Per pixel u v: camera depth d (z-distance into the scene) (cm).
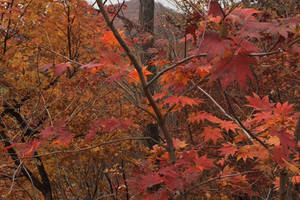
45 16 387
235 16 117
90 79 331
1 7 353
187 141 462
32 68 391
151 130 518
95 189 505
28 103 385
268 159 188
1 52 368
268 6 324
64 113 385
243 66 102
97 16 379
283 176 174
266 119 171
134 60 148
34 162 404
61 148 391
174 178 166
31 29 390
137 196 174
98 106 422
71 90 363
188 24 138
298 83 387
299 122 158
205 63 171
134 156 534
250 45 107
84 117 401
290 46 125
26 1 375
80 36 410
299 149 169
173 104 195
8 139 338
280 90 439
